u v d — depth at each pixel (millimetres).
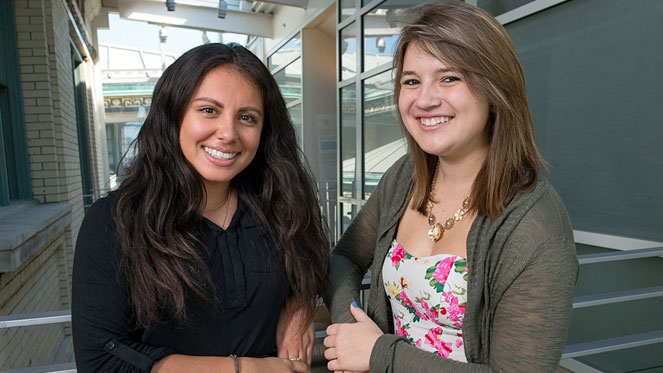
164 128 916
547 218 754
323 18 7188
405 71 887
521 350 728
